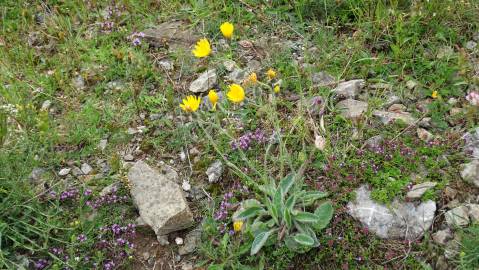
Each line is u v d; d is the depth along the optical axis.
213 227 0.74
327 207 0.71
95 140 0.88
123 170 0.82
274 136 0.84
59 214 0.78
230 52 0.99
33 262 0.73
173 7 1.13
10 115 0.87
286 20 1.06
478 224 0.69
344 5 1.05
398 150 0.78
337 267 0.69
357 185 0.76
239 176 0.80
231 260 0.70
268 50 1.01
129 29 1.09
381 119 0.84
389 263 0.69
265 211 0.71
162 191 0.77
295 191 0.71
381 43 0.98
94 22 1.13
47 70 1.03
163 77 1.00
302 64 0.96
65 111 0.95
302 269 0.70
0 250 0.67
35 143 0.85
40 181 0.82
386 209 0.72
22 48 1.06
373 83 0.92
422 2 1.00
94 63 1.03
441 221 0.71
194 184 0.81
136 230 0.76
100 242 0.74
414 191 0.73
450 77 0.90
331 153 0.79
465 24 0.98
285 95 0.92
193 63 1.01
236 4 1.10
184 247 0.74
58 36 1.09
